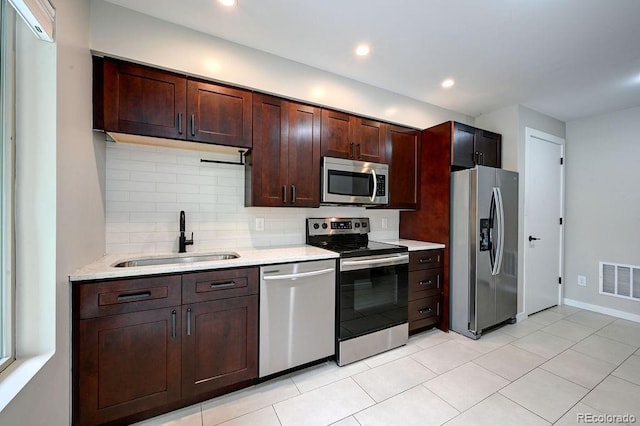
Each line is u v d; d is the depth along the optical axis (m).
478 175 2.66
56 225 1.20
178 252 2.12
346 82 2.56
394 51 2.15
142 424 1.54
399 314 2.48
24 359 1.14
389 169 2.85
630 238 3.19
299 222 2.69
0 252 1.09
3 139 1.10
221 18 1.79
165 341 1.57
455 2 1.61
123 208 1.97
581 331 2.84
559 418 1.62
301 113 2.33
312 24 1.84
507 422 1.58
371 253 2.30
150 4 1.67
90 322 1.40
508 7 1.64
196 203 2.22
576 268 3.60
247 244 2.43
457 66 2.36
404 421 1.59
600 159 3.42
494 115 3.36
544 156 3.45
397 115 2.89
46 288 1.18
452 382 1.95
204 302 1.67
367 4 1.65
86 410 1.40
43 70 1.17
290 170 2.28
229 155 2.34
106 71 1.66
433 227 2.97
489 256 2.76
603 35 1.90
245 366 1.81
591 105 3.17
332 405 1.71
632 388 1.90
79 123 1.45
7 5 1.10
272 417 1.61
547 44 2.03
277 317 1.91
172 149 2.13
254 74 2.12
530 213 3.27
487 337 2.70
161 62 1.80
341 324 2.16
